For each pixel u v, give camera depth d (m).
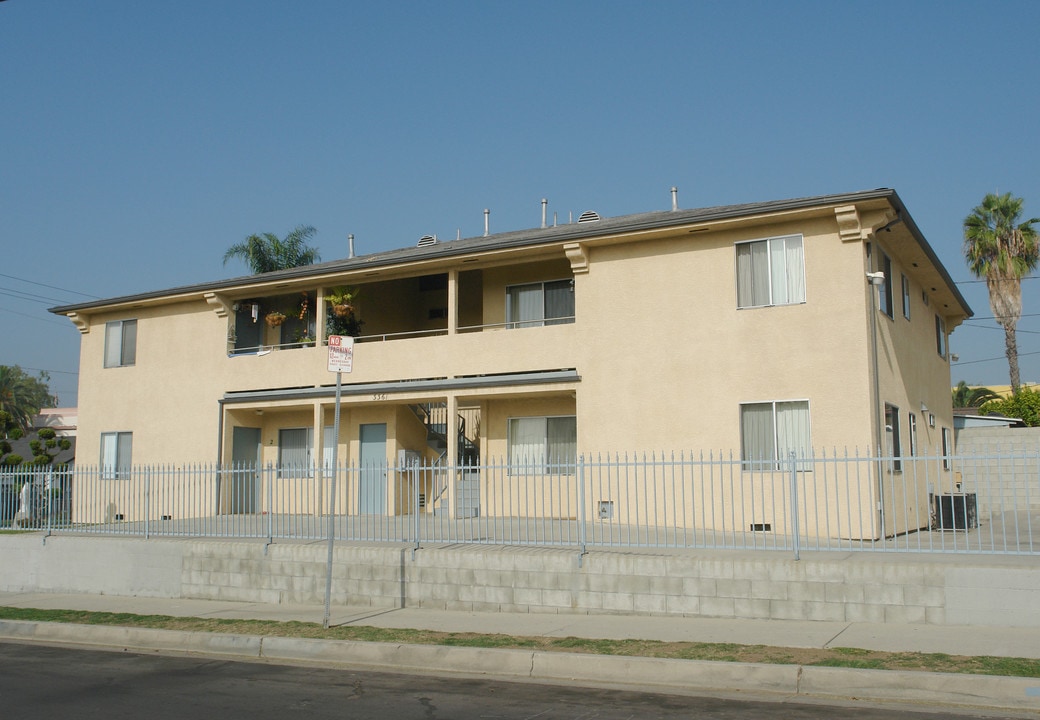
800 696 8.68
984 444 26.22
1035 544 15.14
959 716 7.84
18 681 9.75
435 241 30.84
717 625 11.40
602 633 11.09
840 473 17.06
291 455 25.06
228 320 24.92
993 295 38.09
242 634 11.70
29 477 18.38
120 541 16.16
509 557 13.09
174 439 25.12
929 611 10.96
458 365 21.48
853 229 17.36
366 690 9.16
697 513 18.31
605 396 19.58
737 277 18.56
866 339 17.19
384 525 17.84
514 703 8.48
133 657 11.30
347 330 24.52
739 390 18.22
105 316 26.92
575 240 19.73
